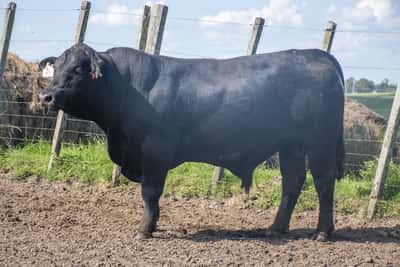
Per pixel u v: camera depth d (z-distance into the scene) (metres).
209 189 10.70
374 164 10.97
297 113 8.37
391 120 9.69
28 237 7.80
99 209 9.68
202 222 9.25
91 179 11.30
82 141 14.00
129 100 8.13
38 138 14.06
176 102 8.16
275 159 12.57
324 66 8.49
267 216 9.78
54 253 7.14
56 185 11.25
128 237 8.09
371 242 8.43
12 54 15.08
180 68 8.35
